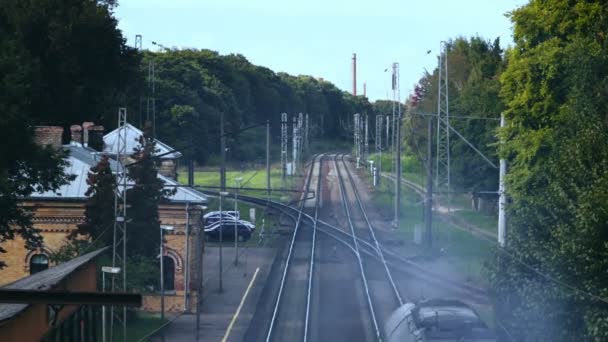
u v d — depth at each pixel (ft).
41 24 554.87
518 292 217.36
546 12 344.28
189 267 377.09
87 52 572.51
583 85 286.87
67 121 571.69
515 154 392.27
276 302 387.55
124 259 305.53
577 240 193.57
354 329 332.60
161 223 372.17
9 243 363.97
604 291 185.68
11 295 112.37
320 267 476.95
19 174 301.63
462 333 199.21
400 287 407.23
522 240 219.00
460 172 637.71
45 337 197.47
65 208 368.27
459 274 425.28
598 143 206.39
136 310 343.46
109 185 351.46
